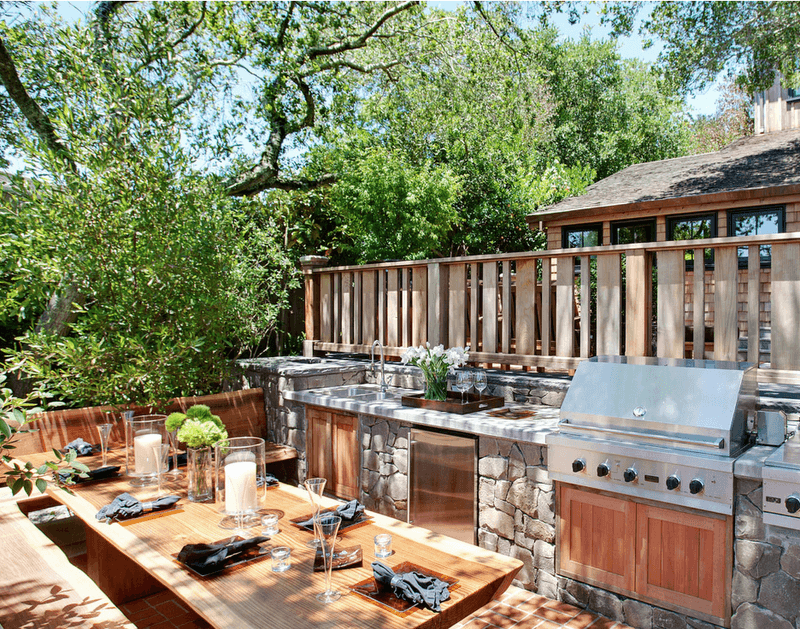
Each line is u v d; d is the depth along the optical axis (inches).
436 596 67.4
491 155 479.5
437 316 193.6
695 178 342.0
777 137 386.3
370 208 347.9
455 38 360.5
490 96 405.7
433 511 153.8
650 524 114.7
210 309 192.1
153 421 120.6
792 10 334.3
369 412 168.2
